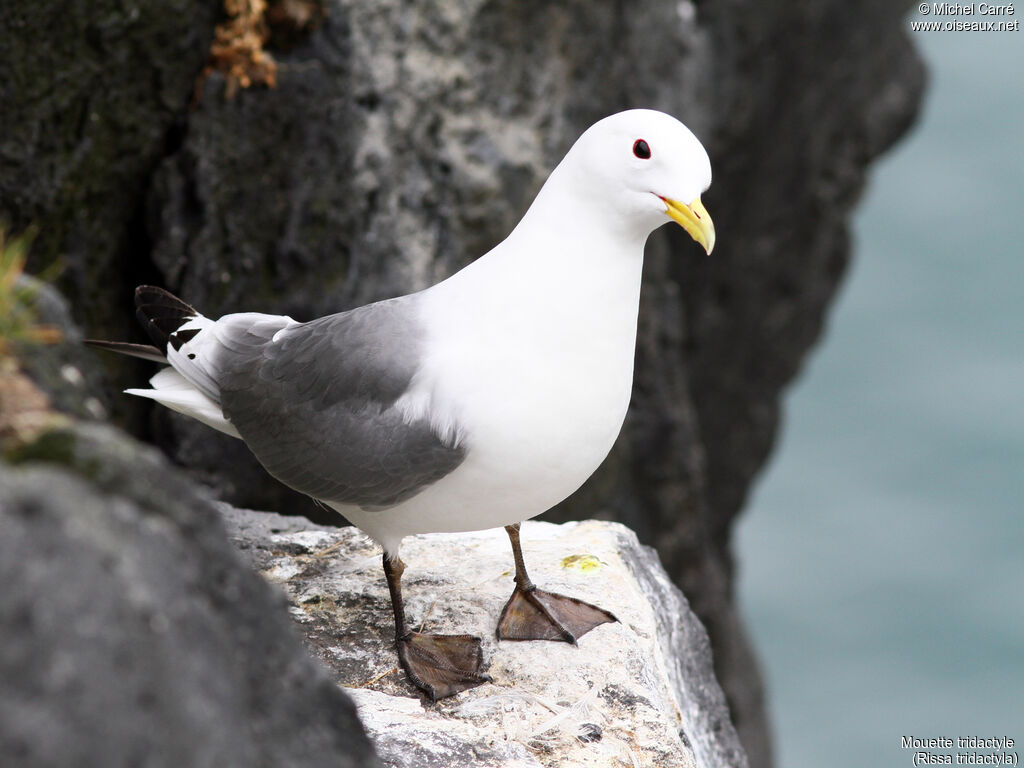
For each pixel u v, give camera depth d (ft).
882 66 77.41
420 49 45.16
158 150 41.16
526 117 47.50
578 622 25.70
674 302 57.57
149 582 11.37
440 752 20.92
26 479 11.46
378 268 44.68
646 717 23.30
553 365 22.62
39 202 37.76
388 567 24.91
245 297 42.96
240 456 43.11
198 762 10.97
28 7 35.58
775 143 71.72
